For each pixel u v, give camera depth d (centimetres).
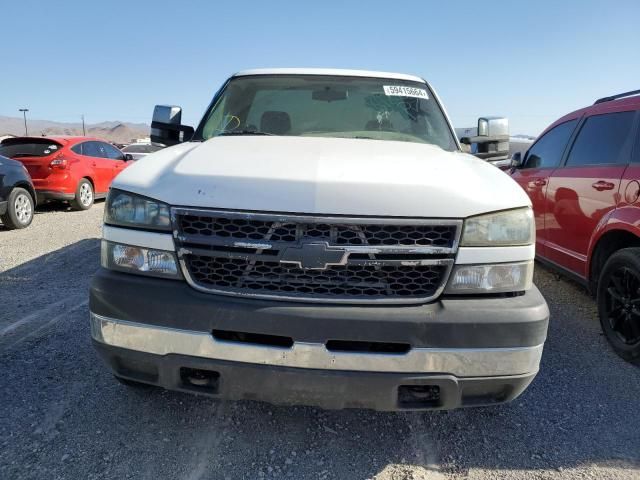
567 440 254
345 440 250
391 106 357
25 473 216
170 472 221
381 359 201
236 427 257
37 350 334
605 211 379
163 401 276
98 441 240
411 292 206
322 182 205
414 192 206
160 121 388
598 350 364
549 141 519
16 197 784
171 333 208
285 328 200
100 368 311
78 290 465
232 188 207
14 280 496
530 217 220
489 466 233
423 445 248
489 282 209
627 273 346
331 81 373
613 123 405
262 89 367
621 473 230
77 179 1014
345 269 204
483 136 392
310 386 204
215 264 209
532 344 206
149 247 214
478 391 212
